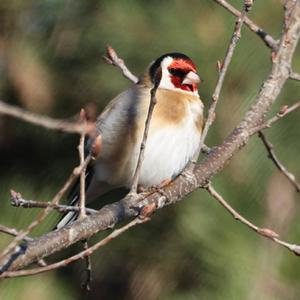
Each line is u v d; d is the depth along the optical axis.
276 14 10.96
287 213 9.54
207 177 7.17
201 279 10.10
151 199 6.96
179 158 8.74
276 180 10.05
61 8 12.52
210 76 10.85
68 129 5.27
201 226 9.59
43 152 12.53
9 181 12.35
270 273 9.01
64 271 12.39
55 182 12.40
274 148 10.40
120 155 8.68
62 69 12.52
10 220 11.13
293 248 6.82
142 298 11.84
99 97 12.16
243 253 9.18
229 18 11.12
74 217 7.46
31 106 12.53
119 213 6.68
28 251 6.30
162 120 8.64
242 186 9.78
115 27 11.87
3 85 12.70
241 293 8.98
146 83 8.98
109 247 12.17
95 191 9.05
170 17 11.48
